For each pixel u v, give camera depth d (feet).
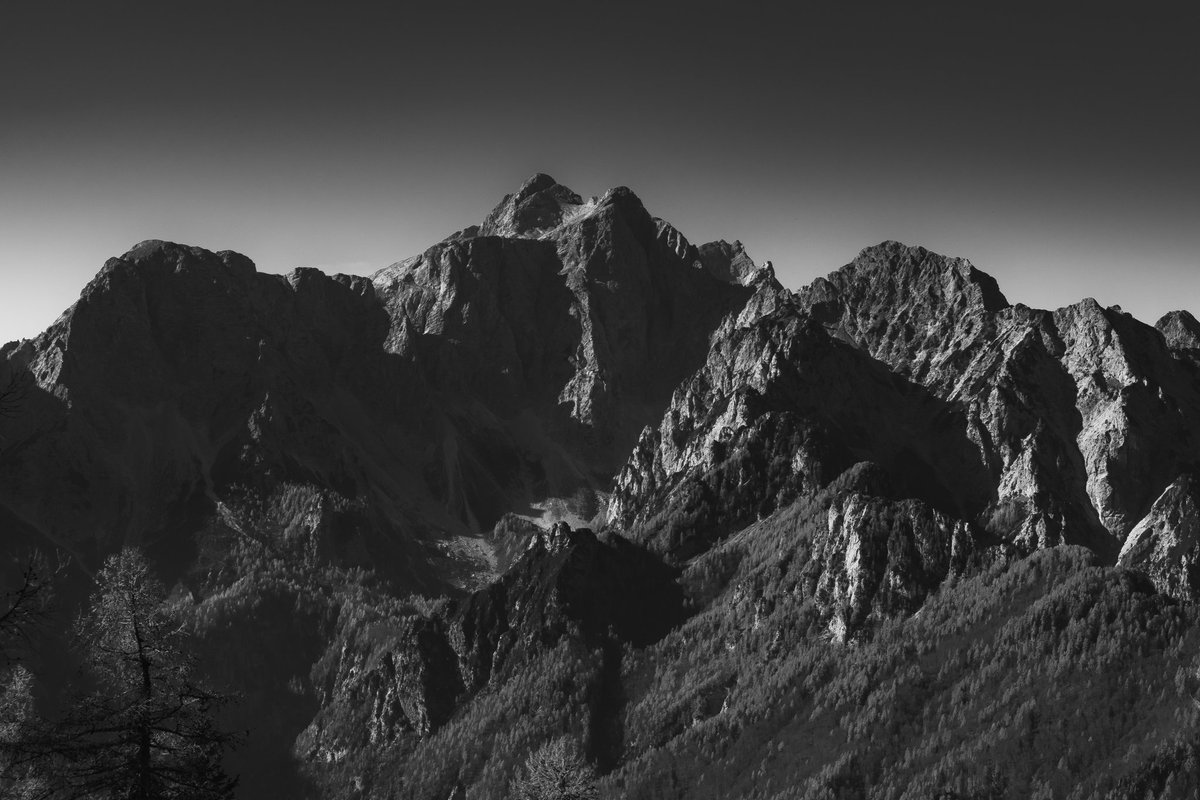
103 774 293.23
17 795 292.40
